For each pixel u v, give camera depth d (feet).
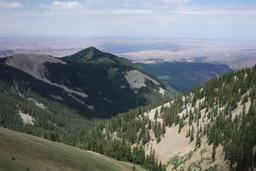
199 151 609.42
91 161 333.01
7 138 252.62
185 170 582.35
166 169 615.16
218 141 597.11
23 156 235.81
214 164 553.64
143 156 579.07
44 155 261.85
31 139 308.19
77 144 653.71
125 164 467.93
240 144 551.59
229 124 620.08
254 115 619.67
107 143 592.19
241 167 529.86
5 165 201.57
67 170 258.78
